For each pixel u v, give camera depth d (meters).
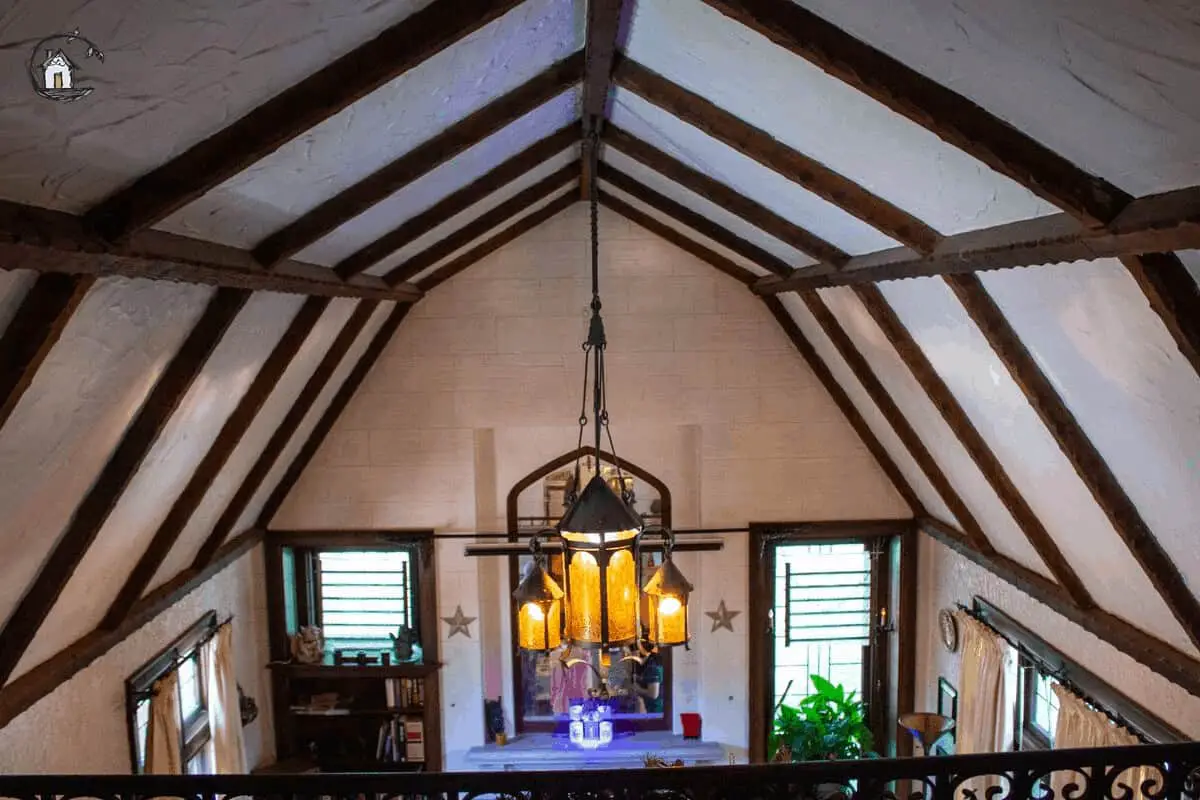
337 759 7.26
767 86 2.75
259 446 5.50
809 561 7.40
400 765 7.20
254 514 6.84
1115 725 4.49
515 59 2.89
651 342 6.96
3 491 2.98
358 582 7.32
